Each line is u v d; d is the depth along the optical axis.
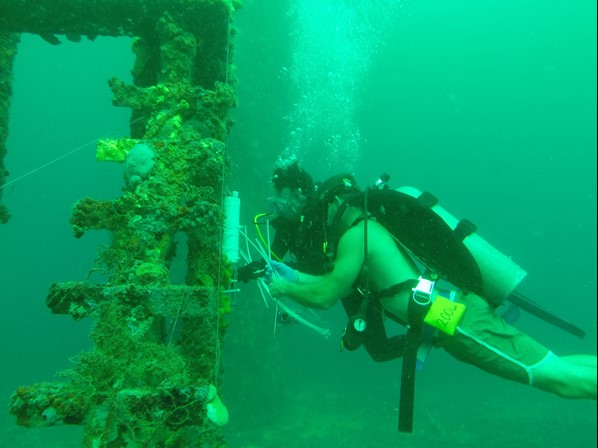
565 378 2.19
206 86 3.00
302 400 13.80
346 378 19.70
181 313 1.60
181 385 1.36
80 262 64.12
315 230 2.79
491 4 52.22
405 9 52.53
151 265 1.78
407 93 68.56
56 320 43.19
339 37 12.01
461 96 68.88
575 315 52.00
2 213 3.20
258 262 2.80
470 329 2.31
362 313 2.36
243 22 10.07
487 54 62.03
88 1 2.56
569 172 84.94
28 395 1.28
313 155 13.95
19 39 3.20
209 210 1.96
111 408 1.31
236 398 9.59
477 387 17.67
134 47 3.14
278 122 10.30
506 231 96.44
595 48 58.75
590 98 67.75
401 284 2.39
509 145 78.69
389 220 2.46
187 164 2.13
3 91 3.08
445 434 11.02
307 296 2.47
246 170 9.48
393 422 11.85
